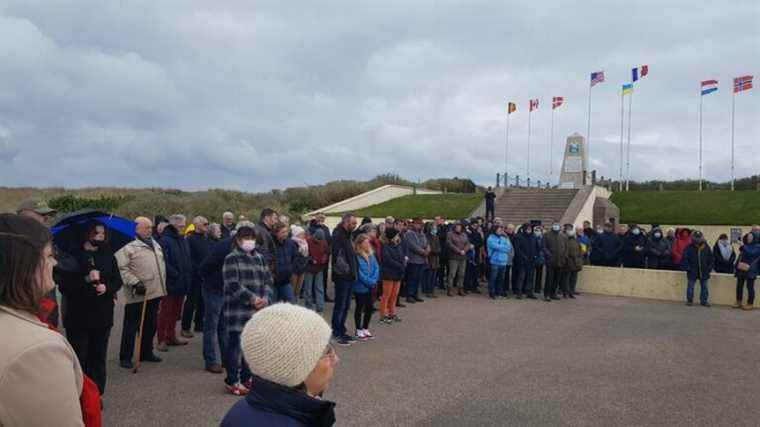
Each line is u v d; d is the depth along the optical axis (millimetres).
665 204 32188
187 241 10453
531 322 12383
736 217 28328
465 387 7352
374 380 7621
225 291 6793
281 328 2008
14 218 2191
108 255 6500
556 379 7836
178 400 6609
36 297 2121
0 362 1858
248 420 1959
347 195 41406
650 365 8750
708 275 15789
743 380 7969
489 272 16703
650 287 17156
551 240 16250
